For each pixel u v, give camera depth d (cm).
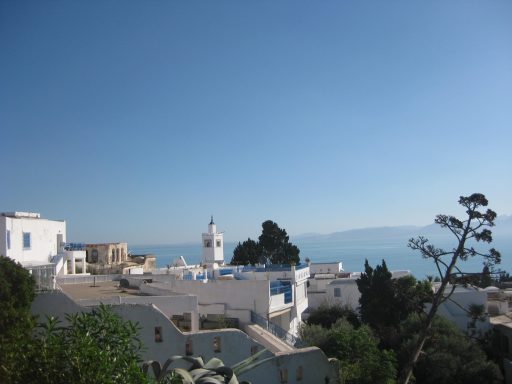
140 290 3644
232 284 4094
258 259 8512
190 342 2581
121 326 1502
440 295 3062
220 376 1712
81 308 2470
